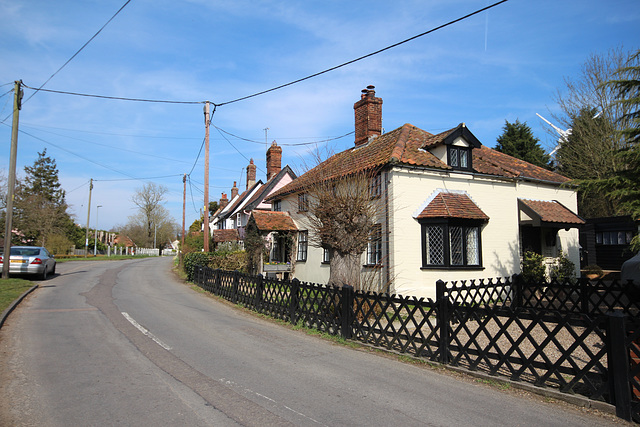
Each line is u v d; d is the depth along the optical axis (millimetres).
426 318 6945
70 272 24188
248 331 9188
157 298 14352
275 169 31844
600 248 20469
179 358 6793
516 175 16062
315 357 7121
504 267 15414
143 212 76375
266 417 4477
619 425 4422
